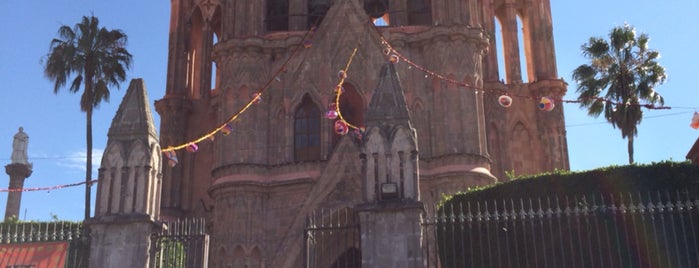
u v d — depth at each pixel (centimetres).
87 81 4756
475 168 3788
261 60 4194
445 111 3934
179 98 4819
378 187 1872
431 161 3853
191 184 4659
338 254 1998
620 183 2300
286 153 4000
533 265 2273
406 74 4059
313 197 3762
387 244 1806
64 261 1961
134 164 2062
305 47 4191
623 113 4272
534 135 4641
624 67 4378
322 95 4091
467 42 4078
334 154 3819
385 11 4778
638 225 2212
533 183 2406
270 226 3841
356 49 4134
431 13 4434
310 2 4769
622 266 2075
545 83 4706
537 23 4922
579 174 2355
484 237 2383
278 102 4128
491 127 4581
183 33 5062
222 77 4197
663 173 2283
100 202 2020
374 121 1955
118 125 2125
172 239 2033
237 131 4009
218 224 3850
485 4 4894
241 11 4312
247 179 3850
